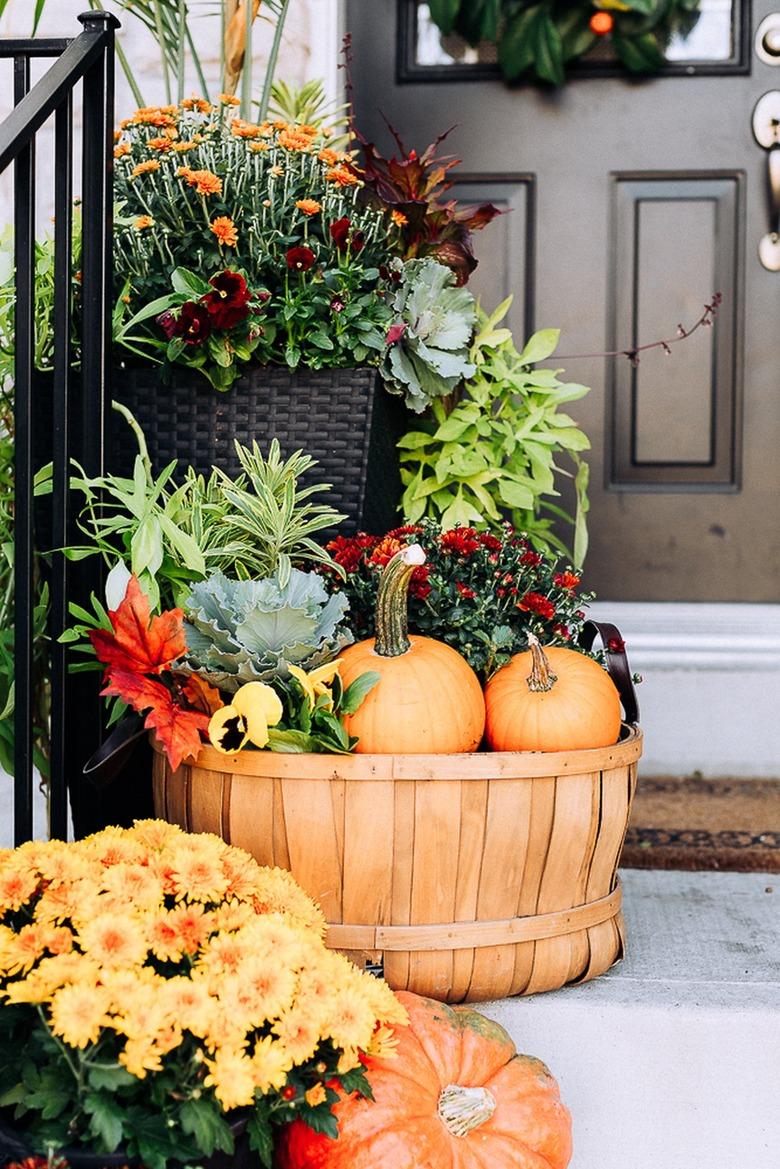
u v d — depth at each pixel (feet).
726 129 7.97
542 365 8.14
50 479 5.05
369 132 8.18
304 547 5.33
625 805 4.32
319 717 3.97
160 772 4.38
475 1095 3.63
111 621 4.23
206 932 3.48
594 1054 4.18
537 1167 3.63
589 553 8.18
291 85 7.48
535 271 8.13
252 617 4.08
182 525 4.84
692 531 8.12
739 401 8.04
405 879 3.97
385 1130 3.51
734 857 5.74
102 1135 3.11
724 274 8.04
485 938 4.06
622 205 8.07
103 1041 3.21
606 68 8.01
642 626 7.79
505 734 4.26
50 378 5.46
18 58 4.99
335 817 3.92
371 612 4.73
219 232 5.14
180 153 5.46
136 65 7.81
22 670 4.43
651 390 8.10
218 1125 3.16
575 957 4.24
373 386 5.32
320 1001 3.39
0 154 4.05
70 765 5.07
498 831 3.97
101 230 4.83
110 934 3.33
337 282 5.25
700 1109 4.16
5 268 5.34
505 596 4.84
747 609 7.89
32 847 3.77
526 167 8.10
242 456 4.99
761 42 7.91
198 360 5.18
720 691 7.43
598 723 4.24
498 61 8.04
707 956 4.66
